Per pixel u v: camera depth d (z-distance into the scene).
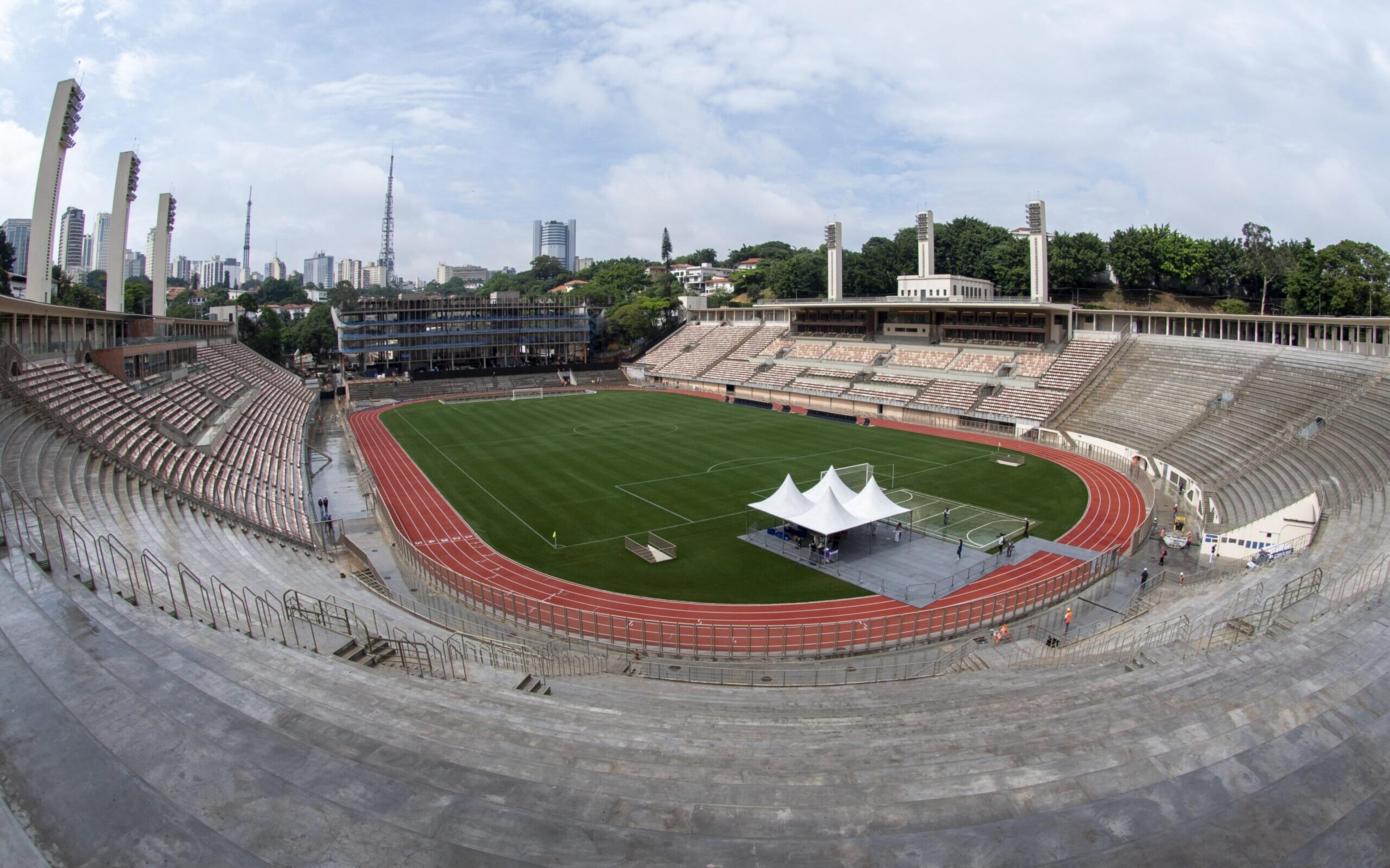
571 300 172.62
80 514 30.88
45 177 57.97
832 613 36.12
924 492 57.59
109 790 7.24
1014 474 63.47
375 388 118.06
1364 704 10.96
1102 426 73.44
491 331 139.88
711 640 33.41
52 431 39.19
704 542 45.97
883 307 100.38
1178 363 76.81
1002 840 7.52
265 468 57.44
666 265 178.88
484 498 56.62
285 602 24.81
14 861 6.27
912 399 93.06
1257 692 14.10
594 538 47.03
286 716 10.41
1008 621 35.12
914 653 32.22
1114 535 47.28
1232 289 125.50
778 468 65.50
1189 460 59.00
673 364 132.75
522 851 7.10
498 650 28.81
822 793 9.58
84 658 9.90
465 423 92.12
